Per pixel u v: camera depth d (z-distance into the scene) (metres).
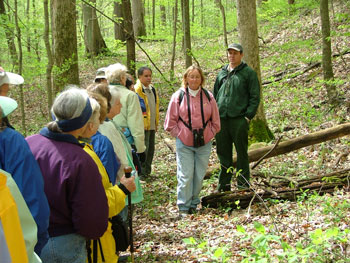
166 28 19.73
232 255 3.73
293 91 10.06
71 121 2.52
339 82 8.66
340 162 6.43
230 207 5.32
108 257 3.18
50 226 2.50
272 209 4.86
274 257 3.37
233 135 5.78
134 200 4.12
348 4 15.79
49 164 2.45
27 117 15.11
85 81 17.05
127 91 5.49
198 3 29.44
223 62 14.97
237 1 8.27
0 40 13.72
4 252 1.67
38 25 14.78
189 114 5.33
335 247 3.30
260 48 16.17
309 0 16.39
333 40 13.04
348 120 8.23
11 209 1.73
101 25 28.11
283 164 6.81
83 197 2.46
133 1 23.25
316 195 4.51
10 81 3.05
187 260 3.89
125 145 4.16
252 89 5.64
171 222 5.28
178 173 5.51
